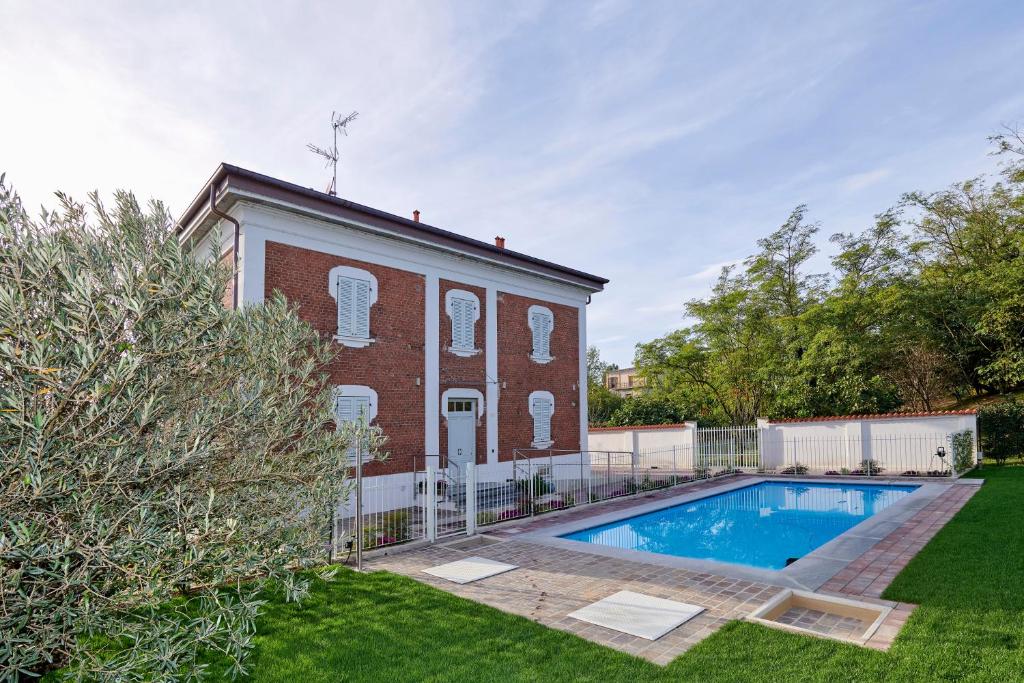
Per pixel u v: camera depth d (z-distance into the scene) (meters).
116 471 4.04
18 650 4.09
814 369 25.78
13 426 3.79
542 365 19.11
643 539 12.94
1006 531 9.26
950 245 30.53
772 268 31.58
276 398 5.66
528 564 8.54
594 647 5.33
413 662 5.06
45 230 4.43
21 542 3.54
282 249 12.49
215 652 5.27
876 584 7.14
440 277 15.91
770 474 20.58
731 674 4.68
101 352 3.88
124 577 4.41
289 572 5.75
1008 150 26.92
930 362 27.78
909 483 16.97
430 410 15.17
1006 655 4.73
